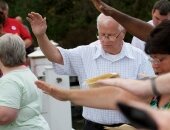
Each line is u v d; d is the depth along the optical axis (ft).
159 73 15.80
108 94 9.84
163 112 7.11
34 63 47.42
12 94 27.48
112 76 15.48
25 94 27.94
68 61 29.86
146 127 6.98
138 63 29.48
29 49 54.49
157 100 14.80
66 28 107.96
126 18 22.27
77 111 73.00
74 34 106.22
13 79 27.81
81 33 106.11
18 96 27.63
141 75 27.53
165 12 36.68
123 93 9.27
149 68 29.32
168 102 14.61
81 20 106.63
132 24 22.07
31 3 106.01
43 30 28.35
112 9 22.68
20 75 28.14
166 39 15.21
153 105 14.84
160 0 37.45
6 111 27.17
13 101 27.40
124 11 101.40
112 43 29.01
